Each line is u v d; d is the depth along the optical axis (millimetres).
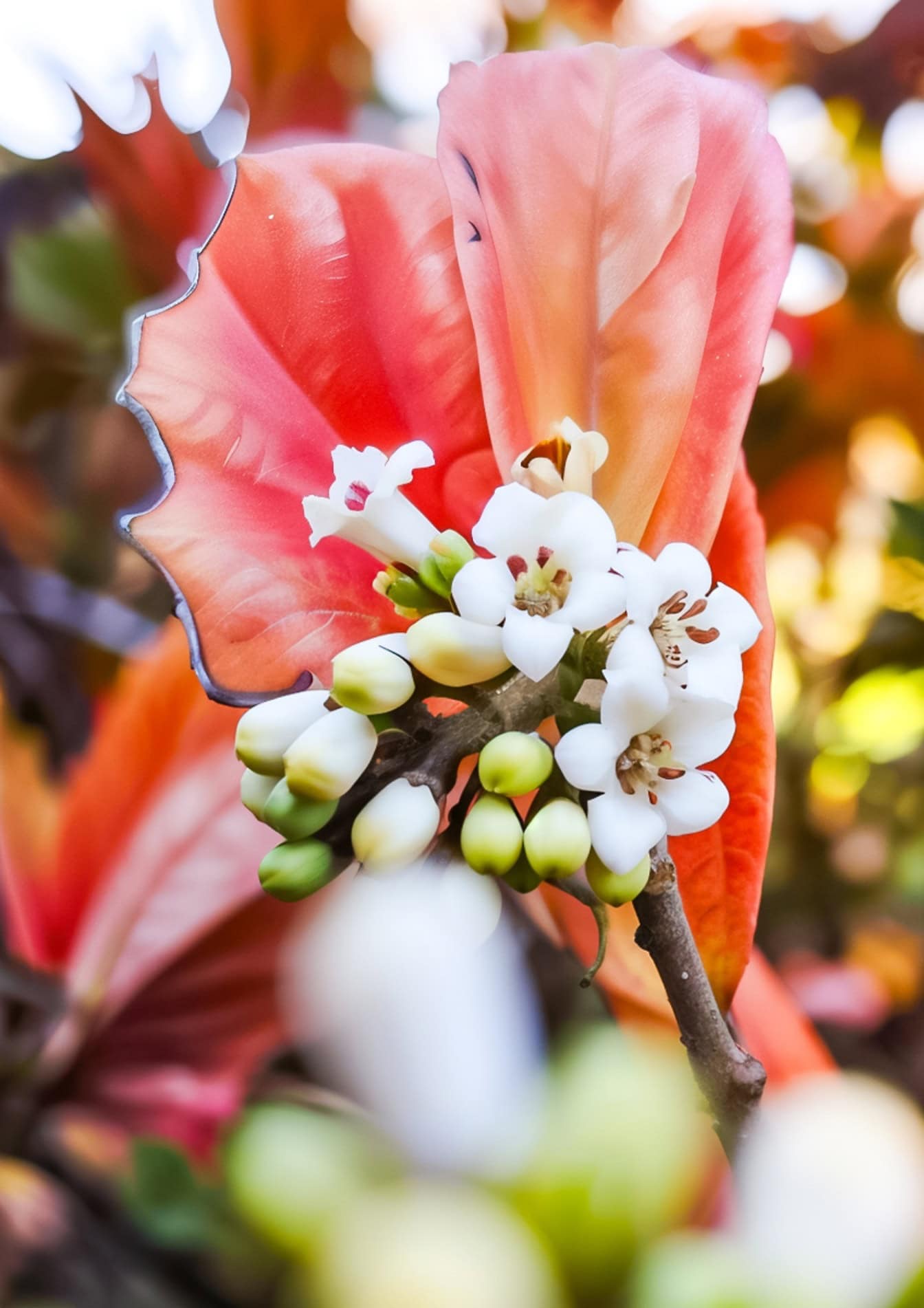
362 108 379
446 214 187
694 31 408
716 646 173
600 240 184
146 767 256
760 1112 167
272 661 182
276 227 183
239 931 252
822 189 423
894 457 433
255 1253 197
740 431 184
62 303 363
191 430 180
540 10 404
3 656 351
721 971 187
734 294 186
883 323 413
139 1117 248
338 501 177
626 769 172
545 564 174
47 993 254
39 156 343
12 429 384
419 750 174
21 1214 243
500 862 168
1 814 265
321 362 185
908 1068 376
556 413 186
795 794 445
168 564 179
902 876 443
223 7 339
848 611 443
